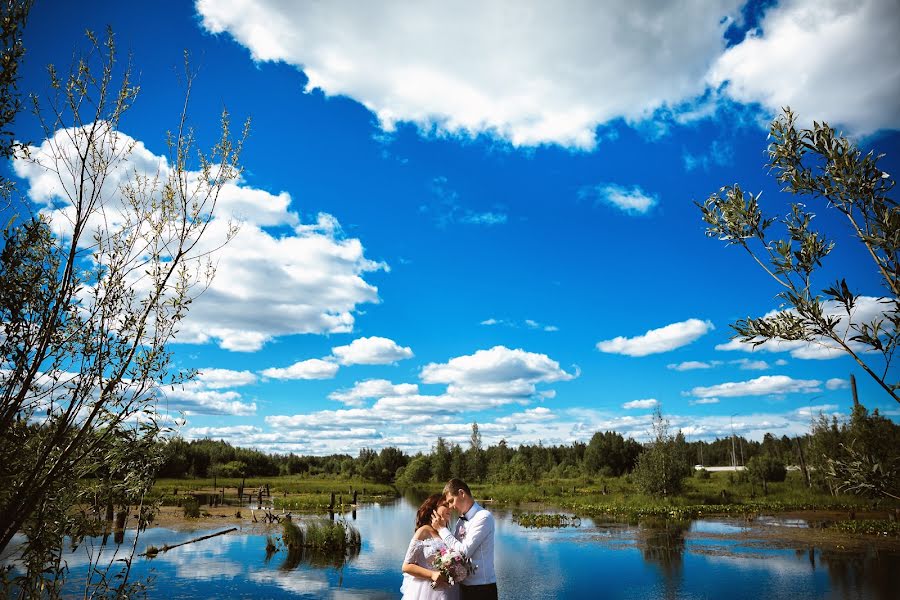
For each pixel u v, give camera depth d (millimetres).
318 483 67062
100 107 4070
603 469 71938
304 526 25797
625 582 13953
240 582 13734
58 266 4000
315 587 13328
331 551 18703
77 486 3980
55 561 3896
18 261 3719
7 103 3742
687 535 22344
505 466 66000
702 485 49531
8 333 3635
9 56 3725
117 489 4102
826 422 35875
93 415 3844
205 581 13719
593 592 12969
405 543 20781
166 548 18125
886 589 12531
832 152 3328
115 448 3990
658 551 18625
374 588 13242
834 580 13602
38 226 3893
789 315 3416
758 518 27938
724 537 21594
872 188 3246
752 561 16453
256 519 27641
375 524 27750
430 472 76125
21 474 3730
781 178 3582
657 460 35781
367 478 79875
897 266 3127
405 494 57562
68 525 3939
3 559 3676
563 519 28484
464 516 4844
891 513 26531
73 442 3781
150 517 4375
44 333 3705
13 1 3734
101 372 3922
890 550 17875
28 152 3855
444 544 4703
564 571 15445
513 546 20031
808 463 38000
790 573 14578
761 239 3617
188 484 57812
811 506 32062
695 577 14375
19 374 3629
